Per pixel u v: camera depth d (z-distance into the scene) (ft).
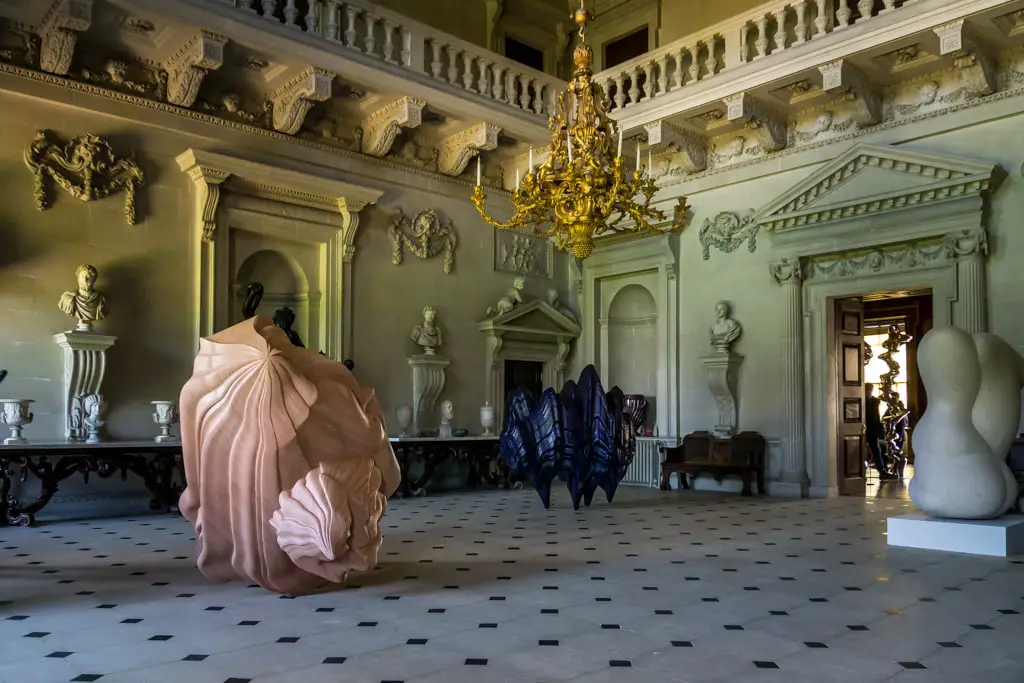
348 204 44.55
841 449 44.73
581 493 38.14
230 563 20.94
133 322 37.35
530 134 48.78
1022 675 13.87
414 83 42.91
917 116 40.14
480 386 51.26
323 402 20.79
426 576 22.17
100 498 35.78
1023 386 29.94
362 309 45.93
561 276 56.70
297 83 40.60
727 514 35.83
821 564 23.95
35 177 34.88
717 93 42.91
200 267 39.45
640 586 20.92
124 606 18.65
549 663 14.47
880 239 40.83
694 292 49.47
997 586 20.90
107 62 36.86
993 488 26.68
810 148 44.37
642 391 54.24
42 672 13.88
